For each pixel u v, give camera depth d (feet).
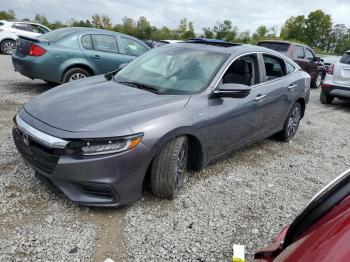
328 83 31.58
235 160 16.02
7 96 23.89
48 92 12.94
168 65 14.19
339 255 3.76
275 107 16.76
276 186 13.87
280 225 11.06
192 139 12.10
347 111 31.14
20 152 11.18
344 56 31.27
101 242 9.30
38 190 11.38
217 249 9.56
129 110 10.77
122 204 10.27
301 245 4.40
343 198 4.57
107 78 14.74
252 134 15.53
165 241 9.61
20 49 24.82
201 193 12.42
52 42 24.27
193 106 11.85
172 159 10.96
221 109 12.86
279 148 18.62
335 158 18.24
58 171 9.75
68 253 8.77
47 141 9.81
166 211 11.02
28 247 8.82
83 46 25.25
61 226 9.77
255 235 10.39
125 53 27.48
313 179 15.06
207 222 10.73
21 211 10.23
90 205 10.03
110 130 9.75
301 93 18.97
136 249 9.18
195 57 14.20
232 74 13.93
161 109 11.08
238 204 12.04
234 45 15.58
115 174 9.80
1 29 51.72
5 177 12.01
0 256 8.41
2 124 17.66
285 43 41.52
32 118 10.78
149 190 11.96
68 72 24.64
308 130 23.24
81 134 9.63
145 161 10.24
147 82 13.44
